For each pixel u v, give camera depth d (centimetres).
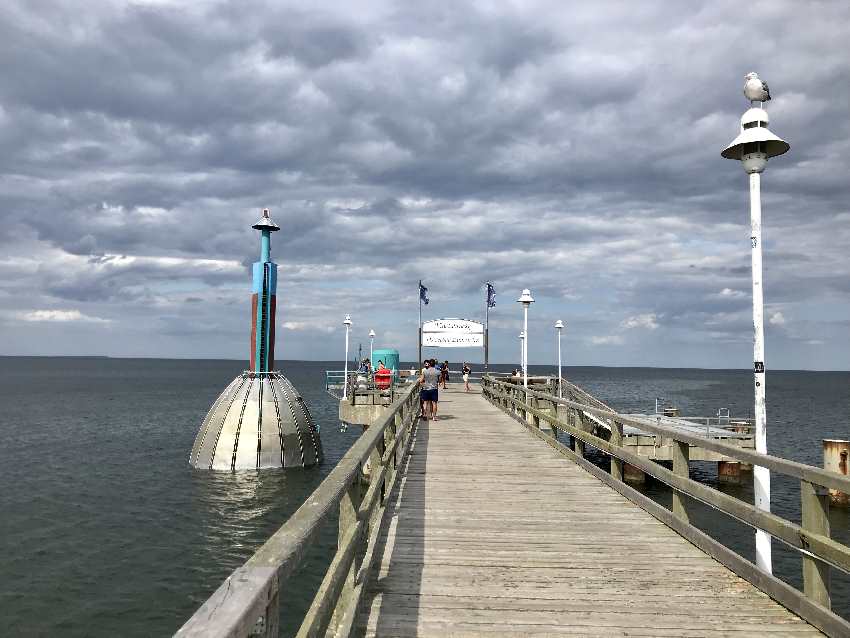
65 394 9912
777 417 7362
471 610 544
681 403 9181
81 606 1722
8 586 1858
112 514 2706
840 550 462
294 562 250
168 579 1927
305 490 3266
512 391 2317
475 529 795
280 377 4200
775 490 3209
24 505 2841
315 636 296
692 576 632
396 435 962
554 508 904
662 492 3123
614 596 579
